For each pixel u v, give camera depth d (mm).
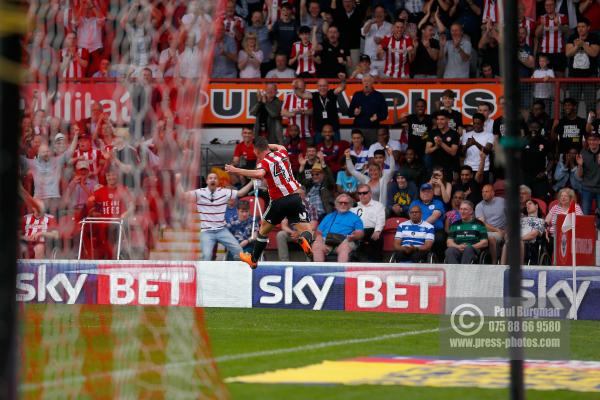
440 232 42719
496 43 50938
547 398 17875
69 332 26234
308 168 46156
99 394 17469
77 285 36875
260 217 45031
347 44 53156
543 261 41062
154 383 18359
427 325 31719
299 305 37938
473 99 48906
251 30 54062
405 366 21750
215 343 26141
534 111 47625
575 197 41594
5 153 11000
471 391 18250
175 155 31547
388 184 45375
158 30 31078
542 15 51188
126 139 35969
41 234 38844
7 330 11008
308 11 54250
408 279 36719
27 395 17422
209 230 42906
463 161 47156
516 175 14055
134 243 37281
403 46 51406
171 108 31312
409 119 47594
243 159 48000
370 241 43562
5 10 10953
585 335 29656
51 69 35156
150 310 32969
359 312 36781
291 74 52375
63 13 36469
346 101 50219
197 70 25391
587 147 45062
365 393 17938
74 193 39125
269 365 21797
